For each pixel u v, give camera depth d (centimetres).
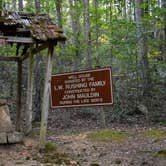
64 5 2473
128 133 1067
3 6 1791
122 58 1543
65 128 1195
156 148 870
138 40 1428
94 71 1010
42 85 1391
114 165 725
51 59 871
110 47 1652
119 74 1552
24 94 1456
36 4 1445
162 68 1423
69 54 1775
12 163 726
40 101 1341
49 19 918
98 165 719
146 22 1448
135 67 1481
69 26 2456
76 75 1044
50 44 862
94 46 1916
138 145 916
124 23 1502
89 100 1018
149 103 1348
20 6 1831
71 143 954
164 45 1470
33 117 1318
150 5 1592
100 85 998
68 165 720
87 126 1217
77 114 1423
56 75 1080
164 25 1466
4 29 873
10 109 1324
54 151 847
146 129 1129
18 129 1022
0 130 882
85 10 1695
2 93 1523
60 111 1447
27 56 990
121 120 1305
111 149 880
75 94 1045
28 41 841
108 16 2119
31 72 989
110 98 980
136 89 1433
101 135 1044
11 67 1592
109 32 1778
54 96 1085
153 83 1401
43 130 861
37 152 832
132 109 1370
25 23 864
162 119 1267
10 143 863
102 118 1171
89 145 927
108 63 1669
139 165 719
